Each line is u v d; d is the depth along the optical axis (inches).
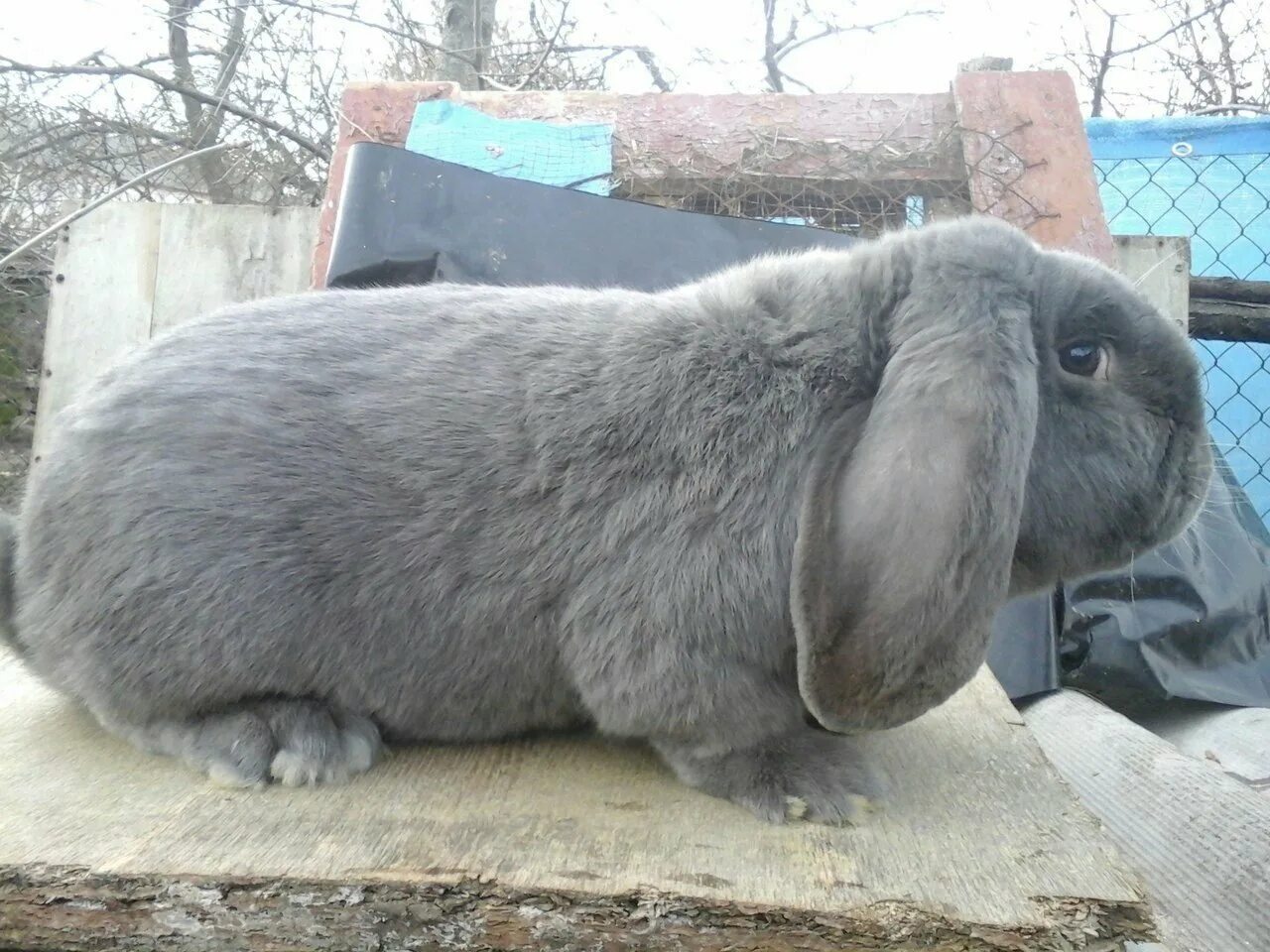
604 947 12.1
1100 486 15.8
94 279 39.6
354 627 15.5
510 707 16.5
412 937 12.3
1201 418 16.5
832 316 15.7
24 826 13.6
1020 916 11.9
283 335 16.7
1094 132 43.8
